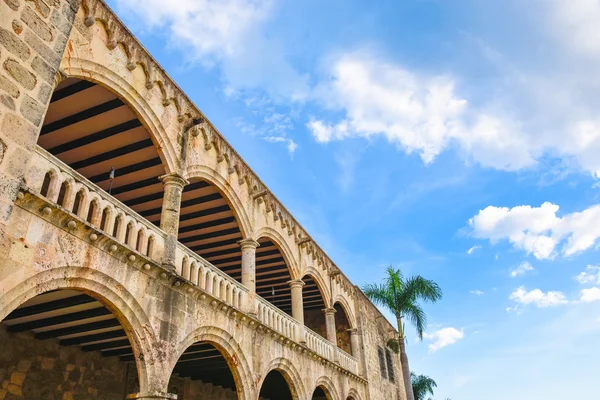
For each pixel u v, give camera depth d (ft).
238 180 54.90
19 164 24.34
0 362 39.91
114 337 43.93
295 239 68.85
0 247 24.41
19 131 24.64
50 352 44.34
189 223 59.26
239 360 45.91
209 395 64.85
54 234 28.02
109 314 37.88
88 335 44.34
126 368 52.49
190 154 45.88
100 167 47.01
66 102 39.37
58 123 41.34
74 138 43.37
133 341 33.01
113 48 37.73
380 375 96.07
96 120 41.37
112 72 37.17
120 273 32.50
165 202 41.06
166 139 42.52
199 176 47.01
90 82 37.58
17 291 25.13
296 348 58.95
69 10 29.89
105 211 35.22
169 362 35.35
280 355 54.49
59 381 44.45
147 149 44.47
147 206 53.52
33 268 26.13
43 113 26.35
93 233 30.35
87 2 35.58
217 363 54.29
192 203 55.31
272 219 62.49
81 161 46.03
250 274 52.95
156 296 35.63
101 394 48.52
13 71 24.98
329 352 72.18
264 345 51.29
